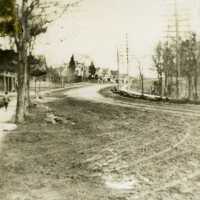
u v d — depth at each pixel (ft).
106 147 30.99
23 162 24.52
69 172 21.83
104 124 49.83
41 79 286.25
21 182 19.19
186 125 44.86
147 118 56.34
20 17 45.52
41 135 37.83
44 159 25.73
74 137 37.14
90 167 23.26
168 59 151.94
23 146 31.01
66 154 27.71
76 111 72.90
